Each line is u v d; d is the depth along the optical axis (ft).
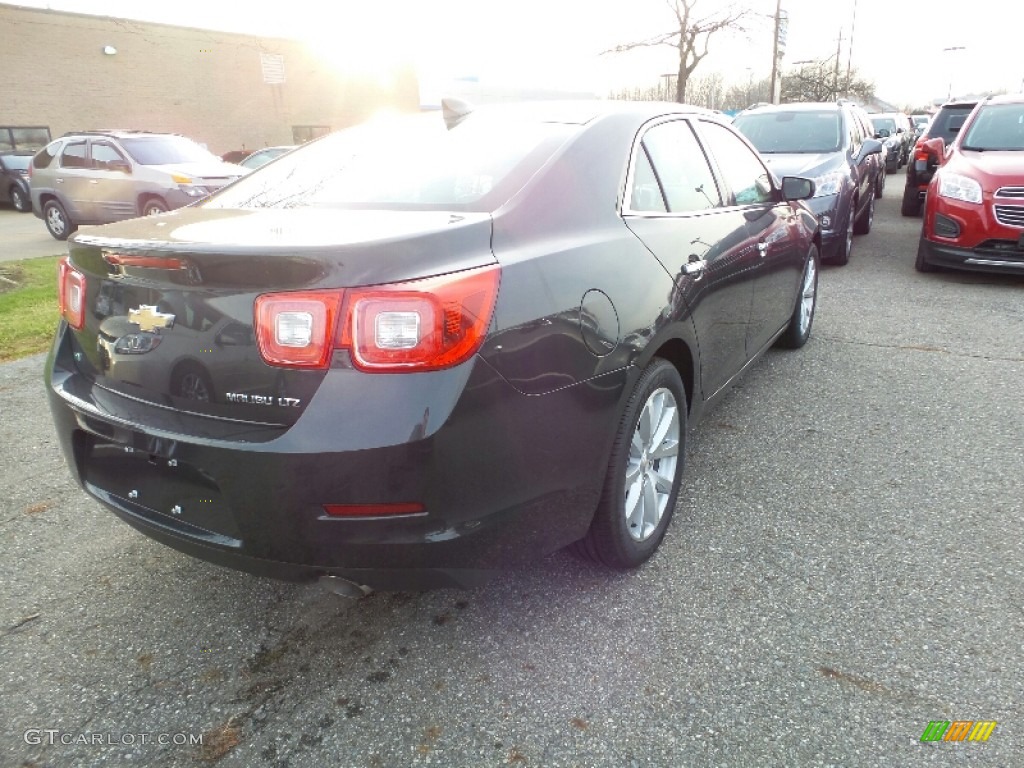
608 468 8.10
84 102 82.58
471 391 6.36
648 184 9.66
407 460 6.17
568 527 7.71
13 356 17.95
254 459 6.25
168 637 8.09
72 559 9.58
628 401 8.18
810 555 9.23
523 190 7.83
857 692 7.00
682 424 9.68
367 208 8.02
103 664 7.70
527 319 6.84
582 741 6.57
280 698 7.19
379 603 8.61
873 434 12.64
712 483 11.12
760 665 7.40
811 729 6.61
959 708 6.78
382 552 6.45
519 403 6.76
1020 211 21.83
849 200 26.04
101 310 7.45
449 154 8.89
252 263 6.18
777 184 14.42
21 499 11.09
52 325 20.42
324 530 6.35
